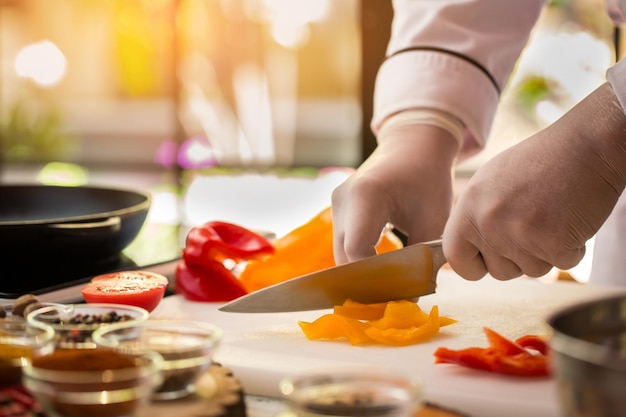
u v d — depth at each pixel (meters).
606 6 1.60
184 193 3.16
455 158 1.55
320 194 3.03
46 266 1.43
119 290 1.33
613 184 1.22
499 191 1.25
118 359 0.88
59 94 3.60
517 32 1.65
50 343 0.91
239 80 3.10
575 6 2.56
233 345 1.22
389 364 1.13
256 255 1.52
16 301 1.18
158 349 0.89
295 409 0.75
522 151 1.26
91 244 1.43
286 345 1.22
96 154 3.54
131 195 1.69
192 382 0.90
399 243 1.61
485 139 1.65
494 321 1.34
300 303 1.33
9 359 0.92
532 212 1.24
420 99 1.55
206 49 3.11
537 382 1.05
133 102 3.46
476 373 1.09
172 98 3.26
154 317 1.38
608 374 0.63
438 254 1.33
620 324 0.76
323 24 2.96
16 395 0.89
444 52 1.59
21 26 3.63
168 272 1.60
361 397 0.77
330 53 2.98
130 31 3.39
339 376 0.79
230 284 1.47
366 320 1.31
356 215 1.38
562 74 2.61
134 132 3.46
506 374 1.07
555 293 1.51
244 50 3.07
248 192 3.10
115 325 0.96
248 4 3.03
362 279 1.31
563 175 1.22
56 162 3.60
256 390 1.11
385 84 1.63
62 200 1.77
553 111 2.64
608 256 1.69
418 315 1.26
